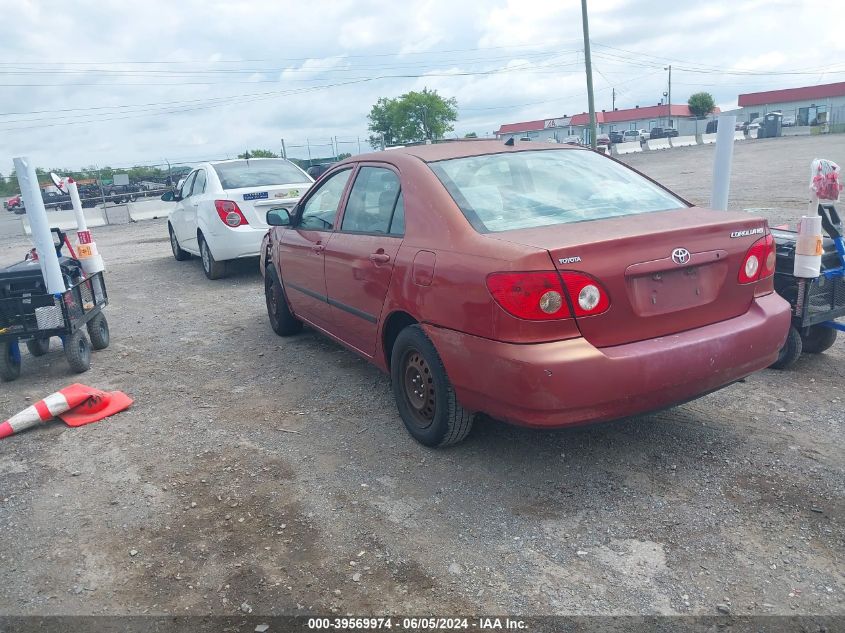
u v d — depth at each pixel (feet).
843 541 9.46
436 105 271.49
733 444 12.39
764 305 11.59
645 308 10.27
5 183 111.96
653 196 12.95
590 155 14.51
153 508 11.42
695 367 10.48
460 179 12.59
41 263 17.57
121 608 8.99
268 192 29.66
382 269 13.08
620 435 12.98
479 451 12.66
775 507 10.35
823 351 17.01
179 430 14.61
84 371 19.20
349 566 9.57
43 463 13.35
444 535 10.16
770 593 8.55
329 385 16.76
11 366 18.69
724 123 19.26
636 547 9.60
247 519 10.93
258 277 32.50
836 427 12.83
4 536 10.86
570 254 9.69
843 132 167.73
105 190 115.34
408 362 12.92
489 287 10.10
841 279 15.70
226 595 9.12
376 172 14.70
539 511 10.62
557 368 9.62
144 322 24.86
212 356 19.92
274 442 13.70
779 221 36.27
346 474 12.16
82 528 10.95
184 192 35.29
